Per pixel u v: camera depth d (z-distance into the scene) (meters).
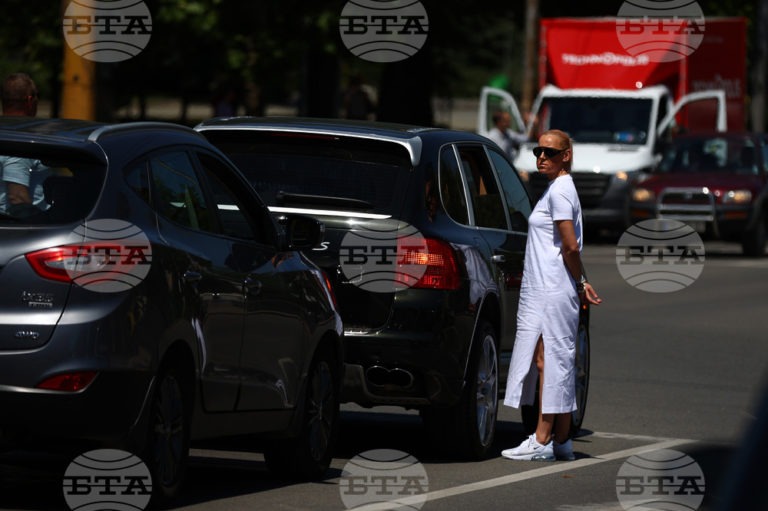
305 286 23.53
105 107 55.44
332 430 24.64
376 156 26.11
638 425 31.31
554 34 87.38
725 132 81.25
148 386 18.91
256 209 22.91
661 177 78.00
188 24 80.94
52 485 21.73
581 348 29.33
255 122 26.66
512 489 23.53
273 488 22.84
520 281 29.23
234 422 21.41
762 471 8.17
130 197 19.44
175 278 19.64
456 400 25.80
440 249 25.69
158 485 19.33
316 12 82.12
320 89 115.06
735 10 140.38
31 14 87.75
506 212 29.53
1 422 18.22
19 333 18.20
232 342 21.11
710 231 76.31
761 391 8.55
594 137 85.12
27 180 19.05
